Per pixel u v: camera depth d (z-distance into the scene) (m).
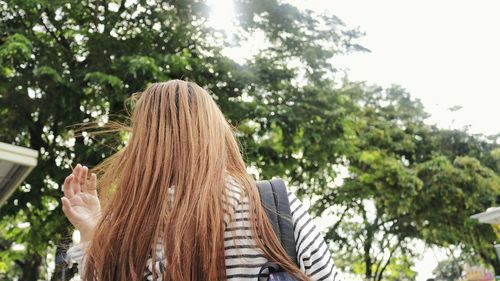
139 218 1.15
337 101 11.68
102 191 1.30
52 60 9.77
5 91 9.48
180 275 1.06
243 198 1.15
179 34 10.36
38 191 10.38
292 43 11.55
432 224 17.38
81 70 9.57
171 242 1.09
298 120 10.49
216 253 1.08
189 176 1.15
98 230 1.19
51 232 10.77
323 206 18.11
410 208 16.66
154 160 1.21
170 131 1.24
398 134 18.02
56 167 10.14
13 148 6.19
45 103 9.71
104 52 9.82
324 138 11.05
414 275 23.77
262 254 1.09
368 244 20.78
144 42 10.03
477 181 16.48
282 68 11.21
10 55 8.76
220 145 1.23
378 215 19.67
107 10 10.56
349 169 16.20
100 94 9.33
